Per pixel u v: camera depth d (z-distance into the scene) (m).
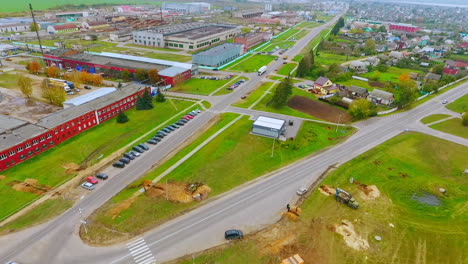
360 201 60.56
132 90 108.06
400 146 82.88
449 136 89.94
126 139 82.12
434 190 65.38
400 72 160.88
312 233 51.81
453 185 67.44
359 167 72.19
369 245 49.94
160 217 54.06
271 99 113.19
